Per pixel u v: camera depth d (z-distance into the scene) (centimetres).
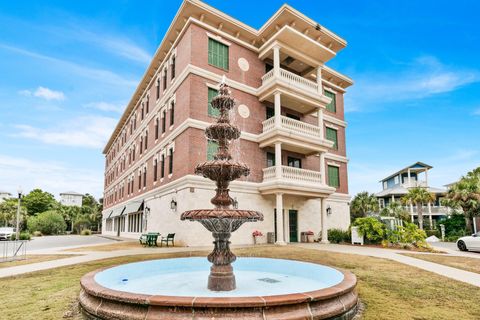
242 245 1828
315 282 715
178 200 1883
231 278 638
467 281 796
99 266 1018
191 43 1944
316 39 2359
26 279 819
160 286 671
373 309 548
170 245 1814
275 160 2031
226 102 776
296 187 1977
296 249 1575
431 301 602
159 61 2538
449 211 4506
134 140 3250
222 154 758
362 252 1448
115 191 4169
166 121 2266
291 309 430
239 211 646
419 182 4656
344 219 2703
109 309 452
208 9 2000
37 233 4341
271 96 2142
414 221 4556
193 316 408
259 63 2291
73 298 621
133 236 2944
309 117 2625
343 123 2945
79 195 10338
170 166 2120
